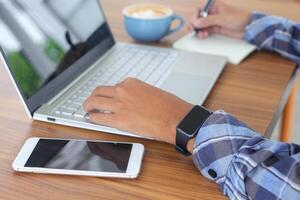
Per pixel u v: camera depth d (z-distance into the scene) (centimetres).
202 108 64
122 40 100
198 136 60
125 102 66
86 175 57
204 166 58
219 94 78
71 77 79
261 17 98
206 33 100
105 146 62
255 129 67
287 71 87
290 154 57
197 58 90
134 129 64
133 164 58
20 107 73
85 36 87
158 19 95
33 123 69
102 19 95
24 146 62
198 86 78
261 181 54
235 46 96
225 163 57
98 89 70
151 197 54
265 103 75
